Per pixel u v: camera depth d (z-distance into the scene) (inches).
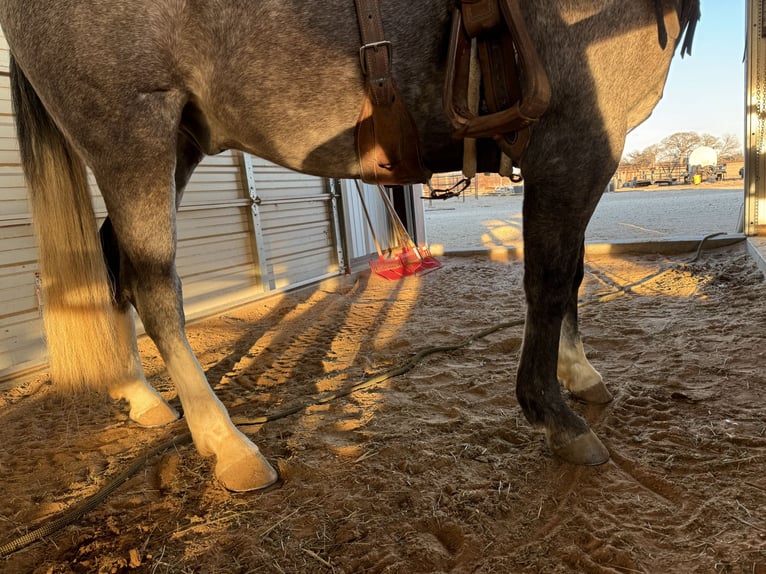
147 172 62.9
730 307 126.3
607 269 195.3
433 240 356.2
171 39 59.5
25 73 65.8
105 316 75.9
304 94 58.0
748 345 98.7
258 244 190.9
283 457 72.4
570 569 47.6
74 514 61.8
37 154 71.7
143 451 78.1
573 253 60.7
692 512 53.6
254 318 169.8
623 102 57.5
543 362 64.7
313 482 65.2
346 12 55.1
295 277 212.2
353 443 74.4
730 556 47.1
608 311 134.2
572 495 58.1
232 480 64.6
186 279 167.2
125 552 55.4
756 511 52.9
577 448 63.3
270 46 56.4
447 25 55.2
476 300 164.6
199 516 60.8
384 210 273.7
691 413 74.8
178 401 96.9
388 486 62.5
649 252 219.5
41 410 100.0
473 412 81.8
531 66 49.8
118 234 66.2
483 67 55.3
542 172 57.7
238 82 59.0
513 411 80.9
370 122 58.6
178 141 85.0
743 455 62.6
